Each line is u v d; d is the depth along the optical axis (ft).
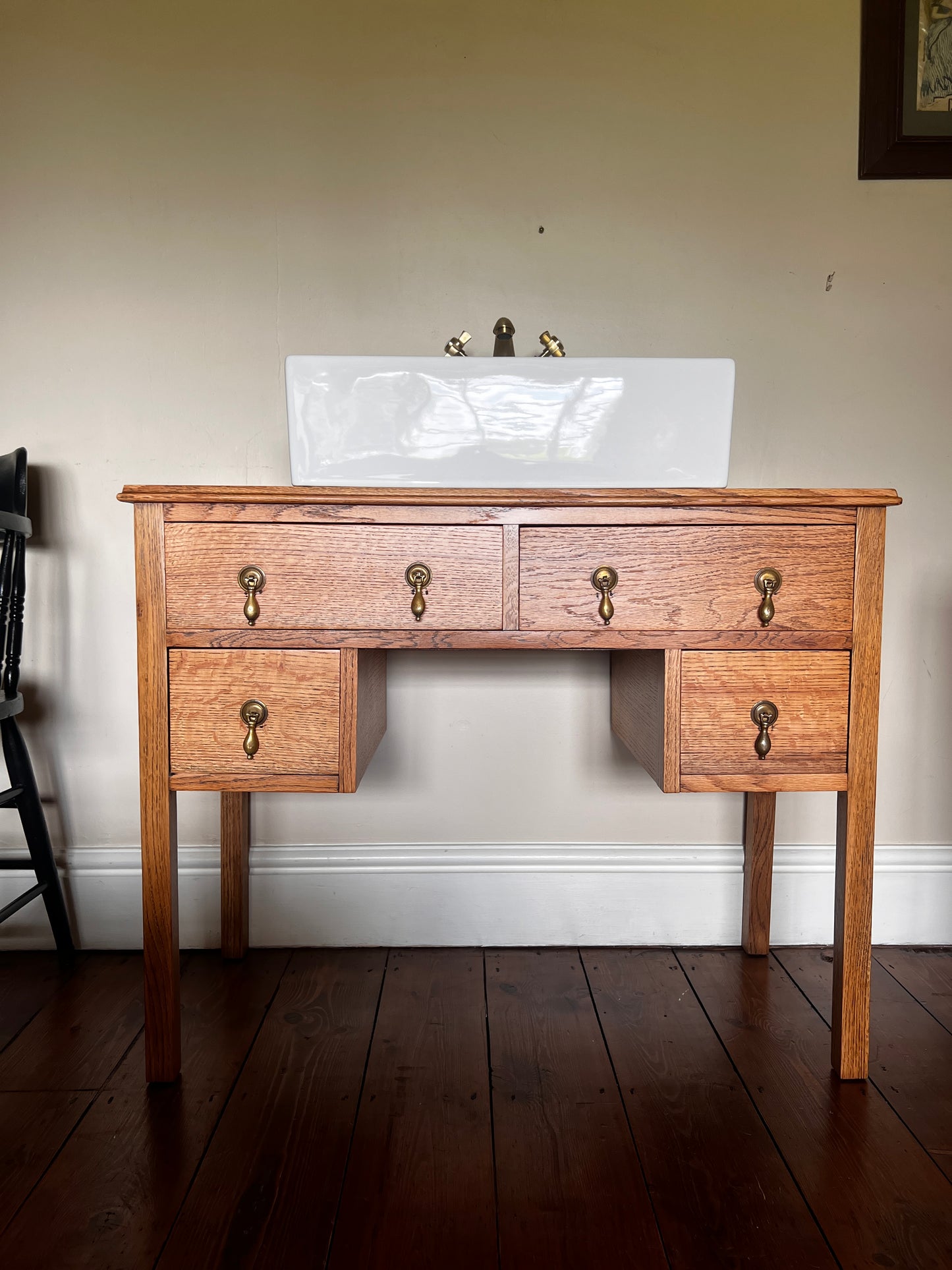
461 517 3.76
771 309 5.32
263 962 5.21
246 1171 3.34
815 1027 4.44
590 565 3.79
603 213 5.28
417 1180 3.29
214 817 5.41
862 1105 3.79
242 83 5.21
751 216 5.30
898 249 5.32
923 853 5.48
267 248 5.26
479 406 3.96
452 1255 2.93
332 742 3.81
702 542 3.78
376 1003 4.68
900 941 5.48
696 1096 3.84
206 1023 4.46
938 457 5.38
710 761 3.84
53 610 5.36
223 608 3.78
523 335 5.31
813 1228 3.06
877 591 3.79
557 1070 4.04
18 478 4.85
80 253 5.25
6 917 4.66
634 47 5.24
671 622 3.80
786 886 5.45
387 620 3.79
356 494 3.71
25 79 5.19
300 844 5.45
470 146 5.25
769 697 3.82
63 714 5.40
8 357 5.27
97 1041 4.29
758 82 5.25
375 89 5.23
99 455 5.31
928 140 5.25
